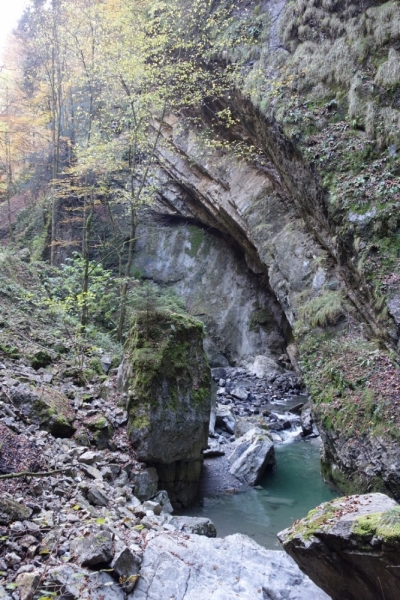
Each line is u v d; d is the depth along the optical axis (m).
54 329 10.95
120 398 7.66
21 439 5.73
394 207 9.24
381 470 6.95
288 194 14.43
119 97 14.41
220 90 15.09
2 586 3.44
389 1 11.03
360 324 9.57
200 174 19.28
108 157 13.66
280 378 17.03
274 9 14.45
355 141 10.65
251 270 20.56
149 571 4.22
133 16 13.53
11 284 12.13
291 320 12.48
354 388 8.28
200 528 5.75
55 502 4.90
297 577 4.54
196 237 22.62
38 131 17.52
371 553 3.31
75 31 14.02
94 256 21.95
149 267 22.86
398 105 10.12
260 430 9.68
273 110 12.69
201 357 8.11
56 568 3.77
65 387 8.13
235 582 4.32
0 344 8.63
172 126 19.62
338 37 12.07
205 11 15.99
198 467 7.75
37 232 21.44
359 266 9.29
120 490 6.03
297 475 8.87
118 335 13.26
